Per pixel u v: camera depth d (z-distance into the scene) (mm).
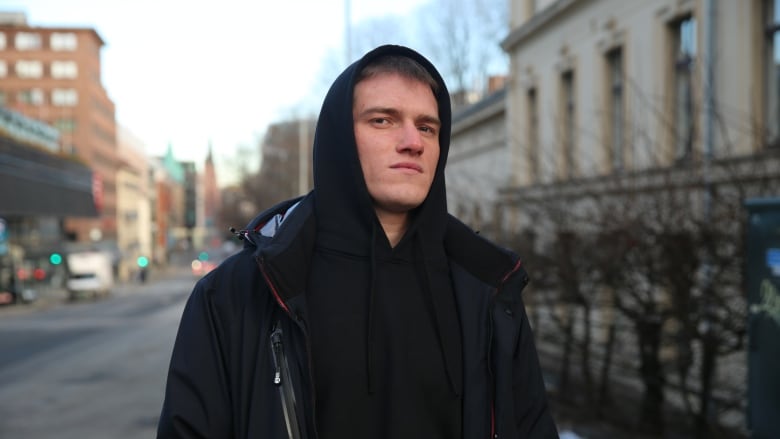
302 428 1405
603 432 6266
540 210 8000
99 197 61906
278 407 1410
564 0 13109
